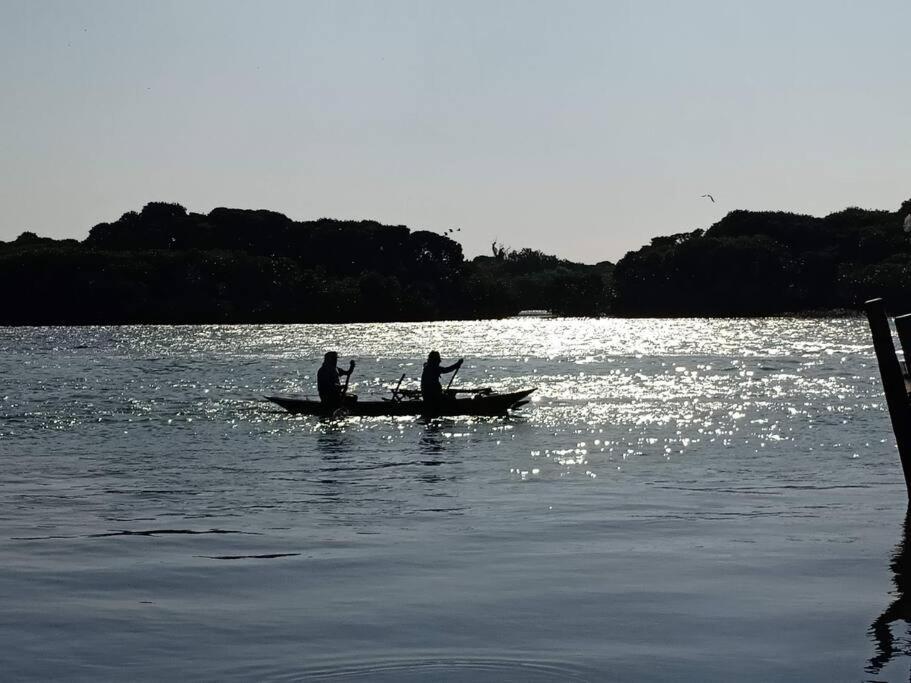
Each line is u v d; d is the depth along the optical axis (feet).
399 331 488.85
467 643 32.81
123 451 87.20
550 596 38.34
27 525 54.08
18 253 595.88
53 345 346.13
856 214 636.48
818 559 43.98
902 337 56.90
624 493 62.90
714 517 54.24
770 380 164.66
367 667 30.66
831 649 31.81
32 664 31.22
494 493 63.62
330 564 44.09
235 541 49.37
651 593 38.65
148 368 221.05
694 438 91.25
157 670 30.60
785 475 69.21
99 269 579.48
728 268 604.90
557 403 127.34
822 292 591.78
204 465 78.07
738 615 35.60
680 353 261.44
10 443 93.40
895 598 37.63
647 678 29.50
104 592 39.73
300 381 180.65
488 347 311.88
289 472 74.02
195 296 586.86
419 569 42.96
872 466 72.90
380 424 107.04
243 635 33.88
